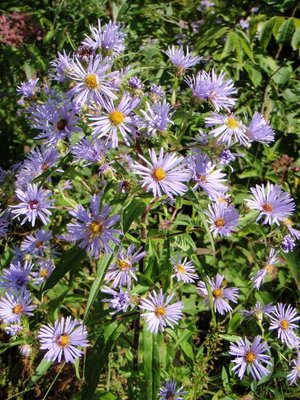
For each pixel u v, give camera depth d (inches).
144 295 9.9
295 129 17.0
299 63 19.5
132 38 16.2
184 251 10.0
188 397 10.8
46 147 10.1
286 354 12.4
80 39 16.4
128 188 8.5
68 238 11.8
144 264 10.4
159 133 8.7
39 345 11.2
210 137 9.3
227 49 14.6
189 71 15.7
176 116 9.2
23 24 17.0
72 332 10.1
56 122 8.8
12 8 18.3
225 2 18.0
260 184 16.8
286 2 16.6
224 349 13.5
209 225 9.9
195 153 9.2
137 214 8.1
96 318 10.1
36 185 9.4
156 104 9.0
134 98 8.5
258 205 10.1
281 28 14.5
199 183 9.0
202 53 16.4
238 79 16.1
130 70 9.4
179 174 8.1
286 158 16.3
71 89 8.3
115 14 15.2
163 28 17.6
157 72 14.8
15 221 13.7
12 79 18.0
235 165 16.5
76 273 11.5
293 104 17.4
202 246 14.9
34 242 11.9
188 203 9.6
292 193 16.5
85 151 8.7
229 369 11.9
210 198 9.3
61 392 12.5
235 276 14.3
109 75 8.3
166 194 8.4
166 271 9.5
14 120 17.3
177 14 18.7
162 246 10.8
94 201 8.4
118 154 10.1
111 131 8.3
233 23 16.8
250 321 12.8
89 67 8.2
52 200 9.3
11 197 10.7
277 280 15.8
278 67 17.0
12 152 18.1
